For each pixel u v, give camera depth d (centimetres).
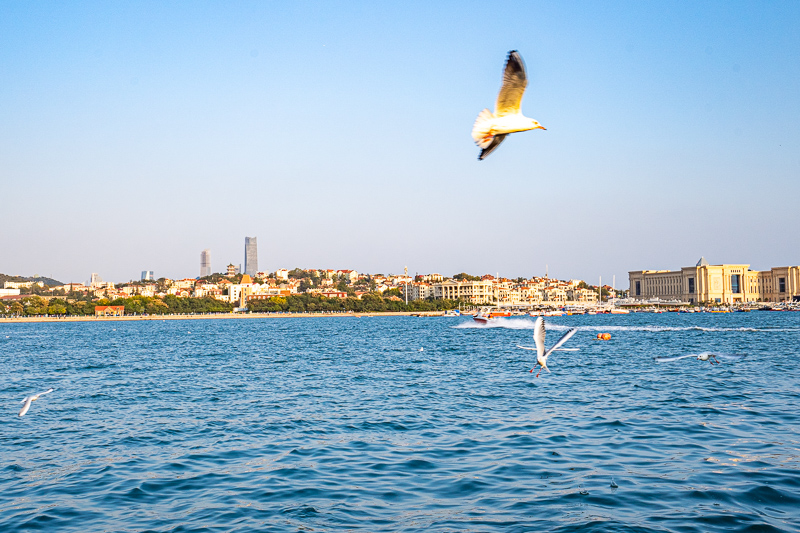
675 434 2841
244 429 3189
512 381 4891
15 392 4816
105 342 12838
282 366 6681
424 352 8406
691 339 10581
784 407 3459
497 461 2462
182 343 12069
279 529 1809
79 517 1947
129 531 1822
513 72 907
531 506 1947
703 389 4206
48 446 2880
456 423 3219
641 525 1758
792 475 2177
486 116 926
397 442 2827
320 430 3117
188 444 2881
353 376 5522
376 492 2123
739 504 1906
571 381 4791
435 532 1766
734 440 2705
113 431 3200
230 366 6788
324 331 17575
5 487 2259
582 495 2028
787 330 13538
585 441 2747
